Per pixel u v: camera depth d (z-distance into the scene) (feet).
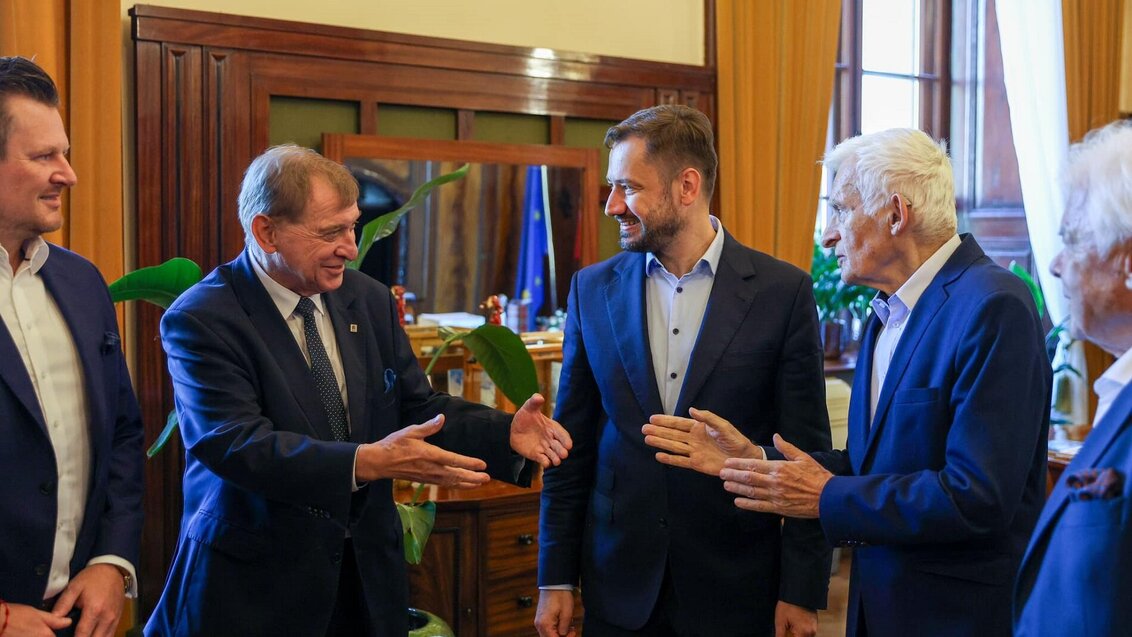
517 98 12.87
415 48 12.09
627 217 7.13
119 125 10.50
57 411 6.00
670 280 7.29
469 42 12.44
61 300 6.14
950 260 6.06
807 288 7.20
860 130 18.66
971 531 5.46
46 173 5.70
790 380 7.06
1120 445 4.05
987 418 5.51
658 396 7.10
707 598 6.95
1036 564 4.40
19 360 5.79
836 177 6.36
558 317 13.17
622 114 13.73
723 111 14.42
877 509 5.74
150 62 10.64
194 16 10.80
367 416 6.82
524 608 11.56
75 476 6.10
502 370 10.11
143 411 10.88
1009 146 19.51
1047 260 18.65
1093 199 4.34
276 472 5.98
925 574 5.85
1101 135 4.48
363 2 12.22
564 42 13.71
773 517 7.22
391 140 11.98
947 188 6.07
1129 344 4.49
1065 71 18.45
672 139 6.95
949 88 19.95
